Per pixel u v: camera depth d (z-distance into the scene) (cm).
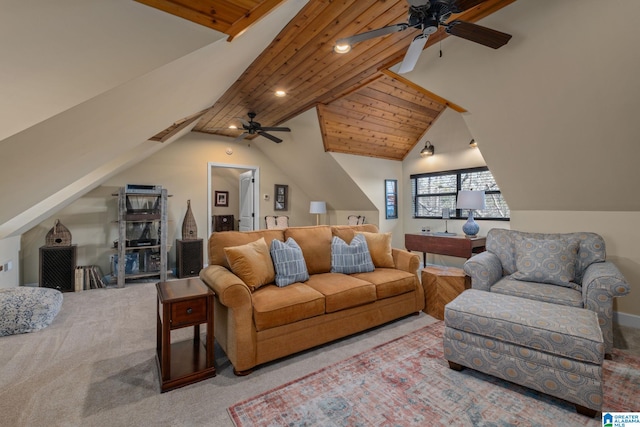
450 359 203
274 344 209
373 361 215
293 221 675
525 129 277
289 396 176
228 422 155
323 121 426
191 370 194
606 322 210
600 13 183
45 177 180
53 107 108
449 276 291
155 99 180
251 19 141
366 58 282
